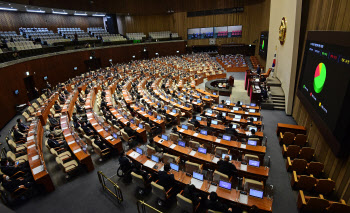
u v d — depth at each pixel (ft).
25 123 50.98
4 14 89.15
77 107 54.65
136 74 100.07
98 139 36.42
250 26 138.72
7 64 57.11
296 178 27.30
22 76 64.03
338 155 23.54
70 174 31.78
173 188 26.32
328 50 28.53
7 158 31.83
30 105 61.00
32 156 32.17
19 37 85.92
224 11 143.02
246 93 69.97
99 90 76.07
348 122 21.74
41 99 65.72
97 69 112.98
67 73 91.91
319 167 28.30
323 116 28.60
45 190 28.71
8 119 53.72
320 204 22.33
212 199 20.42
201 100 57.88
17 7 84.28
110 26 139.44
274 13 77.05
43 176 27.48
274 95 58.08
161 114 48.01
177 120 48.06
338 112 24.14
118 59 125.18
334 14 29.84
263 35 106.32
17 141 39.60
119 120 46.01
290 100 49.90
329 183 24.86
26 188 26.99
